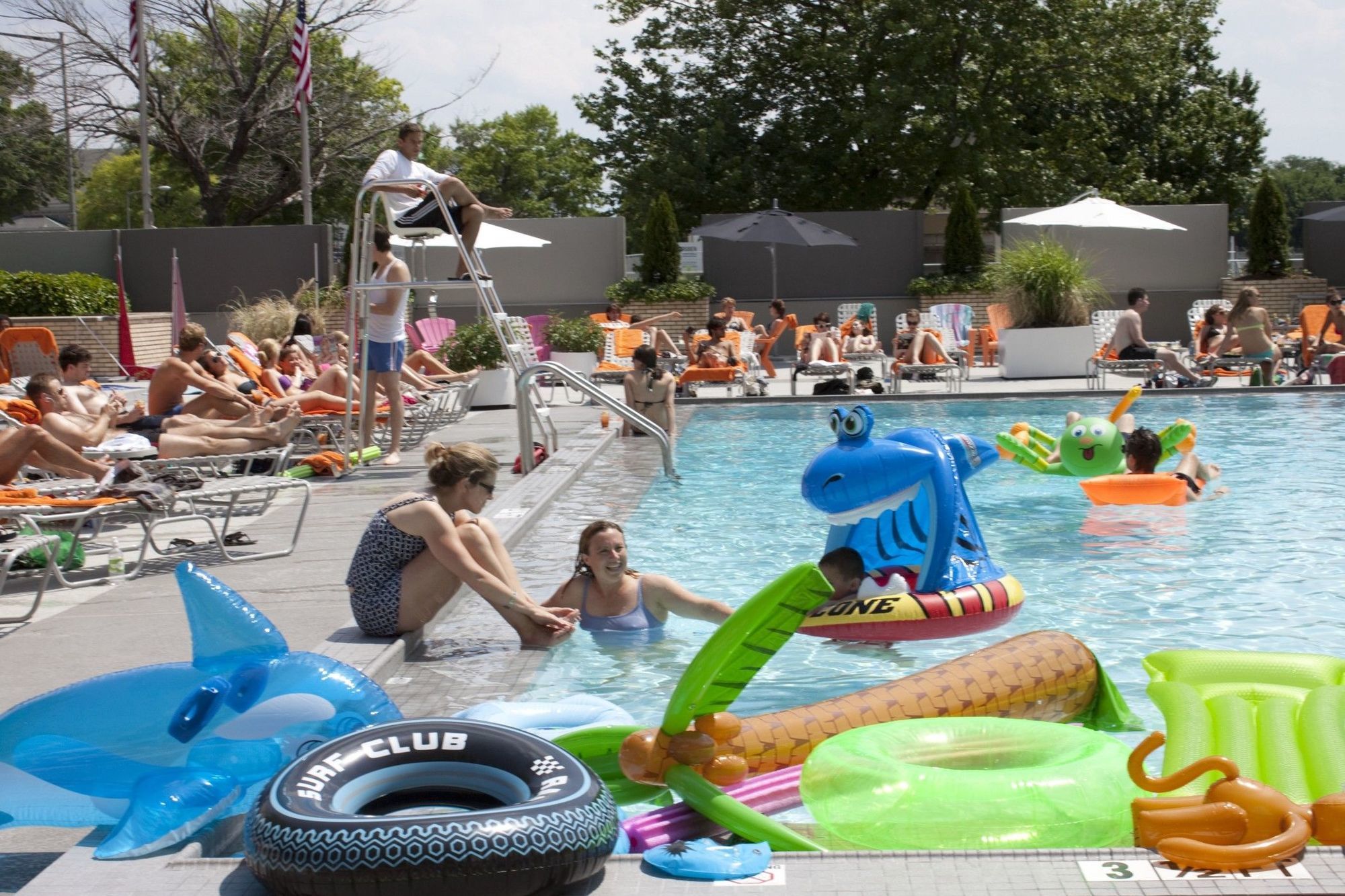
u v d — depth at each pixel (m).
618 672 4.92
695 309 24.45
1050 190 31.34
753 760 3.60
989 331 20.83
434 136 48.91
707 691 3.13
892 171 32.91
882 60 30.09
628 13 32.72
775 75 32.41
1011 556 7.05
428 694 4.62
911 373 17.00
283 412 9.39
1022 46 29.41
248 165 38.97
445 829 2.54
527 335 10.96
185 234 23.92
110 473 7.32
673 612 5.57
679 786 3.18
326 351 16.27
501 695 4.62
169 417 9.67
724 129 31.22
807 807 3.20
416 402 12.83
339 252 31.92
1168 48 33.09
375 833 2.53
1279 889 2.49
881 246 25.42
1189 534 7.55
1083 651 4.30
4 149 46.62
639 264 25.92
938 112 29.89
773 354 25.20
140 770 3.37
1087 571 6.62
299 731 3.54
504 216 10.36
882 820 2.98
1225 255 25.23
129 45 34.34
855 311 20.94
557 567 6.82
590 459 10.90
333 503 8.72
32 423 9.60
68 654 4.92
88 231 23.89
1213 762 2.79
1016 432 9.40
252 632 3.67
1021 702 4.04
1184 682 4.05
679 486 9.70
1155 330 25.38
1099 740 3.35
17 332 16.25
